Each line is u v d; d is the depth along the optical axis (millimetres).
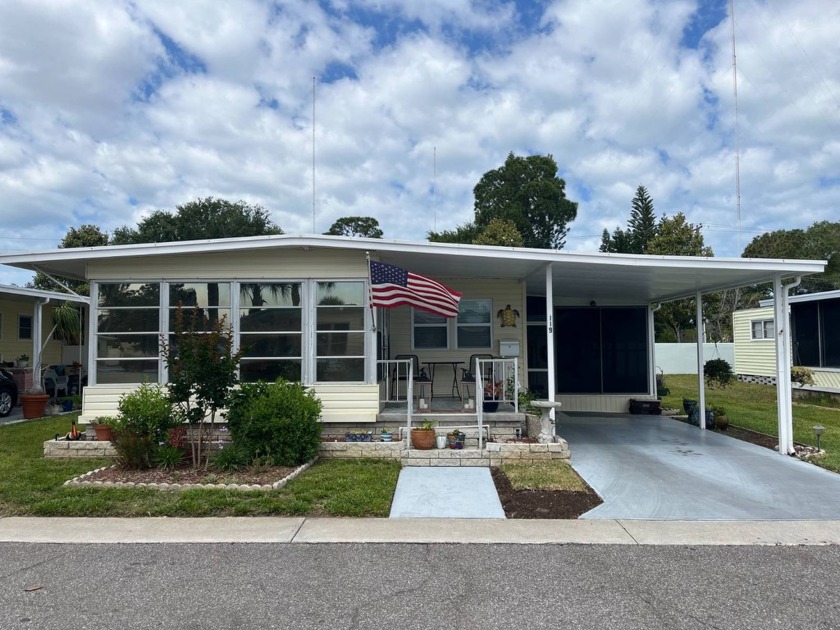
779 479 7164
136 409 7398
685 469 7676
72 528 5262
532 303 14211
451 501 6125
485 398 9555
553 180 38344
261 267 8945
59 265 9203
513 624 3463
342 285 8906
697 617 3553
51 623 3469
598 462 8070
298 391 7707
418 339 11680
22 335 17062
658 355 27625
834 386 15891
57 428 10945
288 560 4488
